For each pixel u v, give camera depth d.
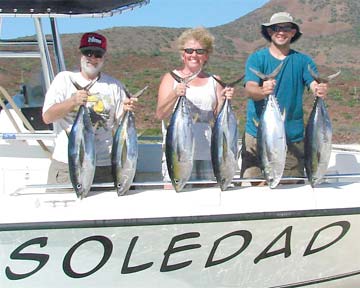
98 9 4.54
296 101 4.36
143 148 5.44
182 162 3.85
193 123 3.94
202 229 3.84
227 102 3.88
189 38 4.15
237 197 3.94
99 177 4.16
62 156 4.14
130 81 33.94
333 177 4.19
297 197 3.98
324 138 4.00
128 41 63.53
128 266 3.83
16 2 4.25
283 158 3.96
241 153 4.77
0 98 4.54
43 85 4.86
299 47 94.75
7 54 4.83
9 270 3.72
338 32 104.31
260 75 3.94
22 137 4.27
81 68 4.09
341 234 4.05
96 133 4.12
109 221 3.72
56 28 5.02
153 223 3.76
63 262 3.76
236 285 4.00
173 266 3.88
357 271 4.16
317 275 4.11
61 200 3.80
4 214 3.66
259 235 3.92
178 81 3.85
